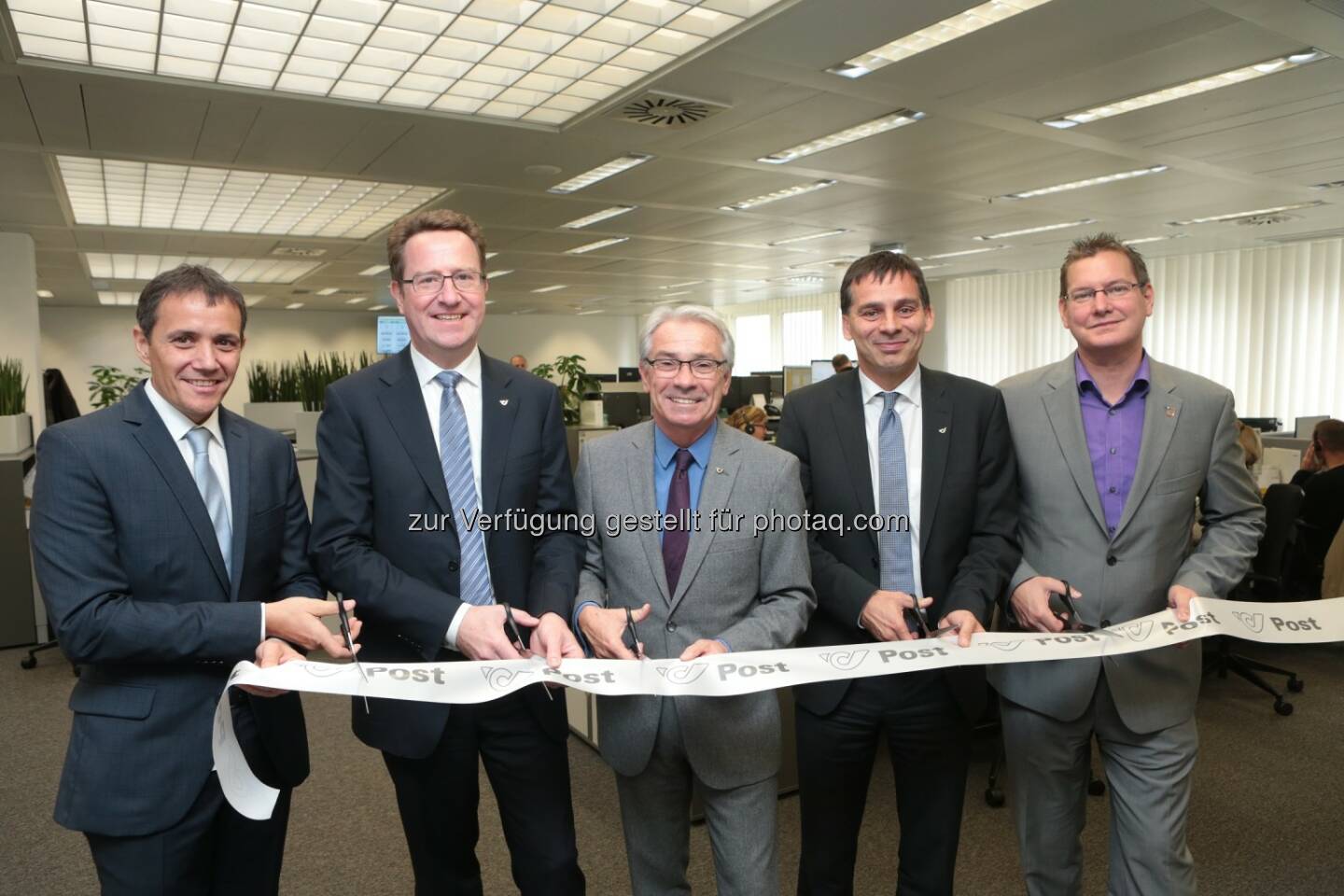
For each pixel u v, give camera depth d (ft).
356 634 3.96
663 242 27.84
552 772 4.57
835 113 14.26
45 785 8.60
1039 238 27.78
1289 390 28.17
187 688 3.94
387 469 4.35
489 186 19.20
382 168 17.25
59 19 10.18
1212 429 4.91
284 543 4.48
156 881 3.86
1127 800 4.84
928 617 4.88
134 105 12.91
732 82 12.78
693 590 4.41
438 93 13.21
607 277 37.45
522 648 4.04
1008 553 4.95
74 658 3.71
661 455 4.60
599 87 13.38
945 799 4.85
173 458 3.99
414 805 4.45
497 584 4.50
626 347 60.85
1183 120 14.87
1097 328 4.77
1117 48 11.53
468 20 11.06
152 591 3.92
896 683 4.74
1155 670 4.72
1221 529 5.01
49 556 3.72
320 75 12.30
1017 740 4.98
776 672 4.16
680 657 4.14
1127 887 4.86
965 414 5.00
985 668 5.11
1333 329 27.09
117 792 3.78
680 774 4.51
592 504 4.67
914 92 13.32
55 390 19.63
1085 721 4.82
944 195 21.12
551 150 16.31
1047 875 4.99
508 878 6.78
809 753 4.95
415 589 4.19
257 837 4.24
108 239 24.35
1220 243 28.12
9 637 13.46
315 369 18.51
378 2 10.28
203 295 3.89
